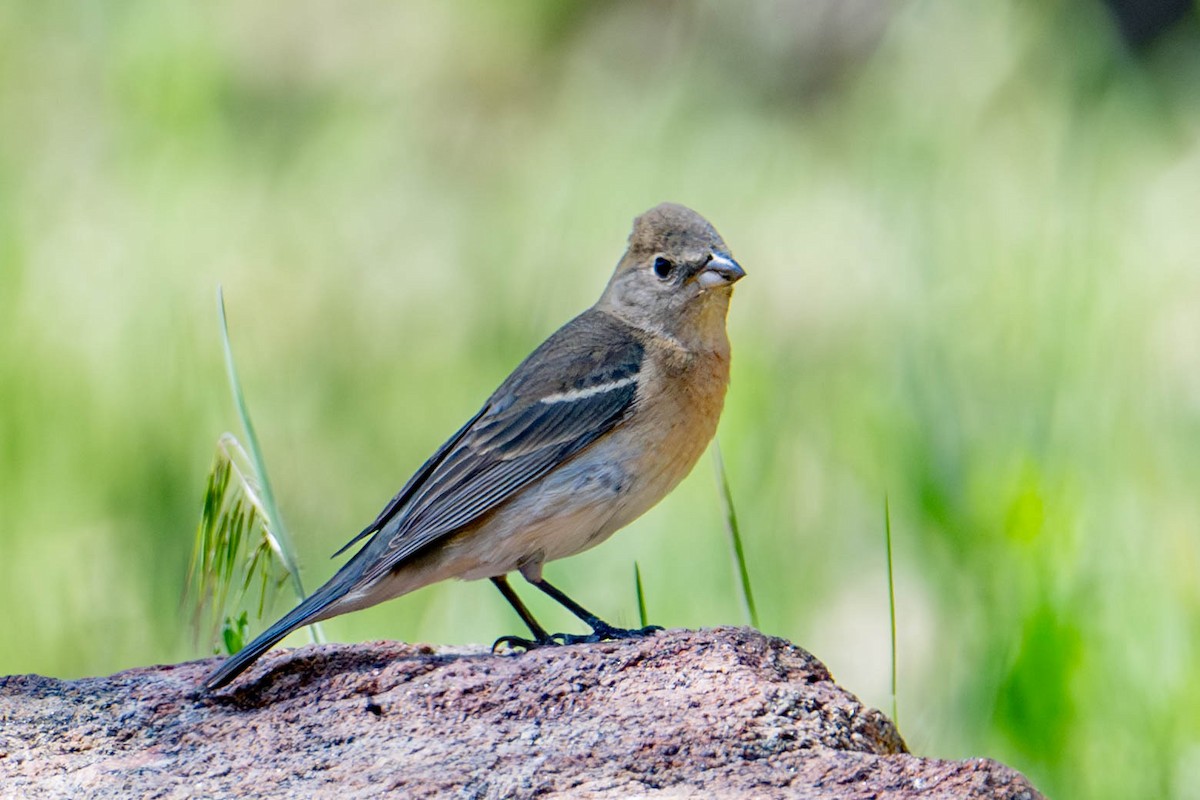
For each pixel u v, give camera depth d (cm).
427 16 2033
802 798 519
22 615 1253
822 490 1297
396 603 1168
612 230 1789
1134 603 1002
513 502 785
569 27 2062
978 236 1570
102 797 562
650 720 579
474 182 1900
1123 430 1216
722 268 811
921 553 1106
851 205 1745
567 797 525
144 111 1777
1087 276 1425
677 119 1922
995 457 1141
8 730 621
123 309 1543
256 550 700
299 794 546
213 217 1723
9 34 1831
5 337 1473
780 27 1997
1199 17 1850
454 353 1667
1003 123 1800
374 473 1538
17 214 1641
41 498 1376
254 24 1975
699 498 1248
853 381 1439
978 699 992
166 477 1402
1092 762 956
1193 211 1611
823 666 647
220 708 641
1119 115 1788
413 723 597
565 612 1159
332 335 1653
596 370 799
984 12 1873
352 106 1917
